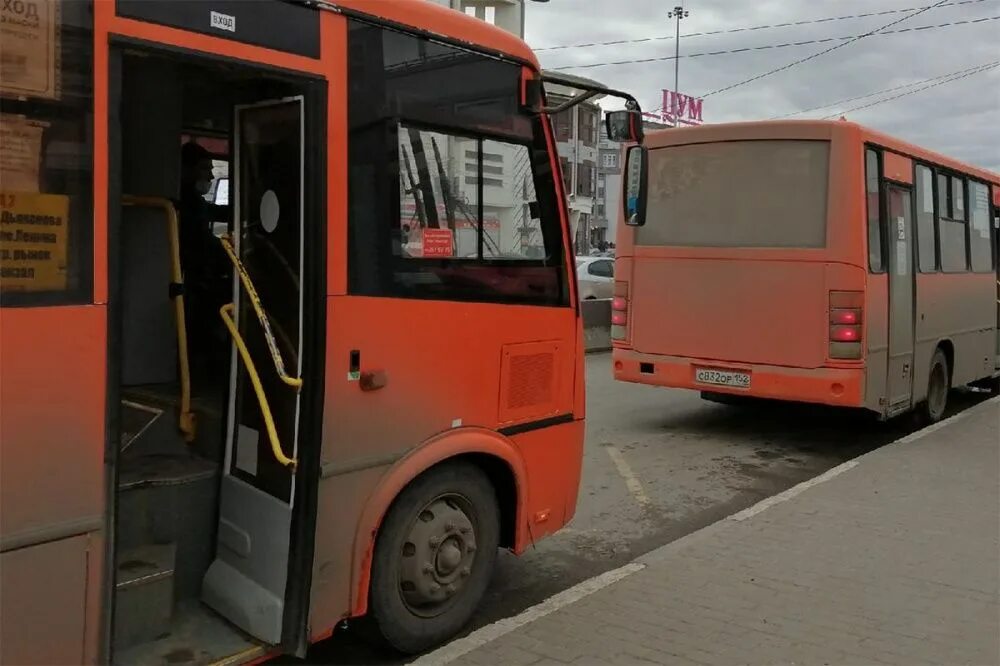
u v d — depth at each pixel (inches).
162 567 133.3
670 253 337.4
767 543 211.2
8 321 95.8
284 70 122.3
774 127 314.0
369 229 134.9
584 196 1802.4
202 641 133.3
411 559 148.6
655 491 278.7
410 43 141.3
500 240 159.9
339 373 131.9
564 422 177.0
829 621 166.7
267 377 136.6
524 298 165.2
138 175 149.3
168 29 108.5
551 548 222.5
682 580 186.9
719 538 214.7
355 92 132.1
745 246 320.2
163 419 147.3
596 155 1849.2
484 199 156.2
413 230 142.3
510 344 161.9
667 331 339.6
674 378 338.3
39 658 100.3
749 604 174.4
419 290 143.2
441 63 146.9
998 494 255.0
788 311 311.6
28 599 99.1
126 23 104.4
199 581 143.7
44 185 98.0
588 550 221.6
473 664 147.2
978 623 166.2
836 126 303.1
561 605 172.6
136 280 156.3
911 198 348.5
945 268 387.2
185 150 175.8
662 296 340.5
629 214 179.8
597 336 644.1
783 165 313.3
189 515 141.6
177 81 140.9
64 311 99.9
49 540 100.1
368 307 135.1
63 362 100.1
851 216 301.7
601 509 258.2
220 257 172.4
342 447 133.4
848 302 301.4
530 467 168.9
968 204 416.8
